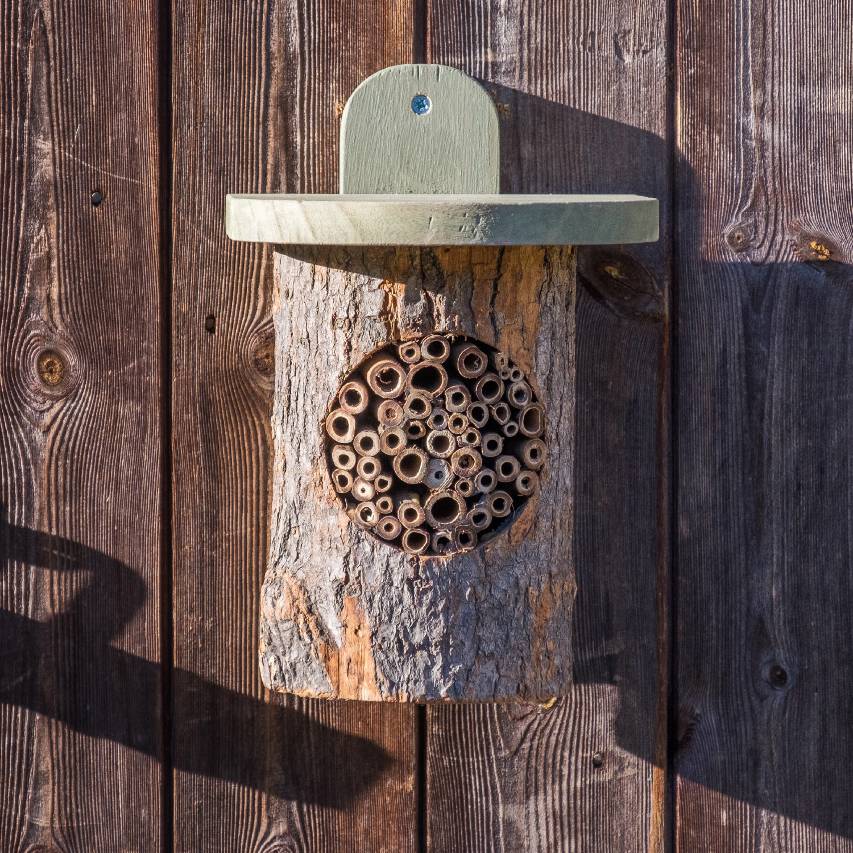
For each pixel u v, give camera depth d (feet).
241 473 4.29
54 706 4.31
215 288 4.28
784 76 4.28
